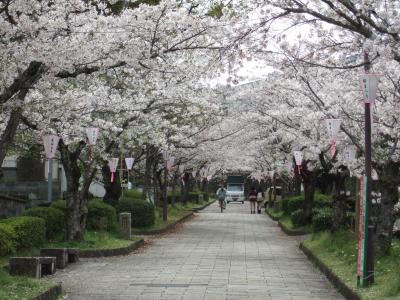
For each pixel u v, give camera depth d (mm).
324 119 13445
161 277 12117
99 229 19266
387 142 12555
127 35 9195
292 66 10367
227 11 8703
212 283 11344
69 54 8656
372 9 7430
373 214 14000
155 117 18656
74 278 11945
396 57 7637
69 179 16562
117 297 9789
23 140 16266
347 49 9156
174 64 11867
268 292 10367
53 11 8438
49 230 16578
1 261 12180
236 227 28625
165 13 9438
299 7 7992
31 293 8438
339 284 10422
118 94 15797
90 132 14391
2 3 8242
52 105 11578
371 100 9297
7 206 21031
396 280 8688
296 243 20344
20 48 8289
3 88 9125
